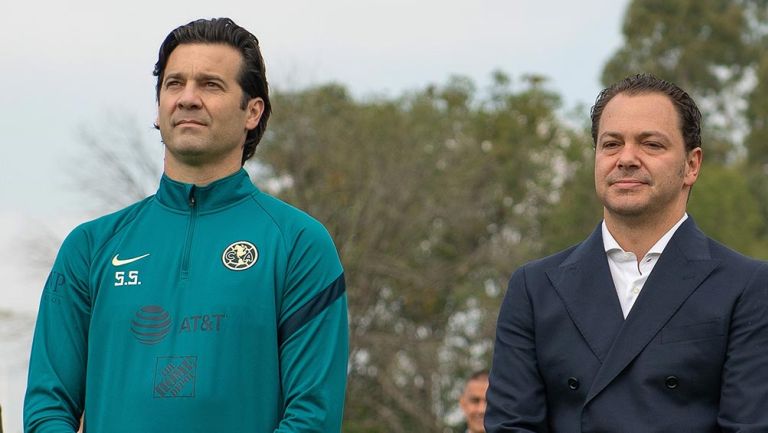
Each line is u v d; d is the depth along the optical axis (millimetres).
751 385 6496
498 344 6957
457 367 37188
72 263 6594
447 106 45531
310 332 6387
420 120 43500
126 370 6312
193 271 6418
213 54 6621
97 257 6562
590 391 6609
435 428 36219
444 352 37469
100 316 6449
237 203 6598
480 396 12094
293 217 6574
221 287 6363
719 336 6574
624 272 6816
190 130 6523
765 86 62844
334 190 38219
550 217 43812
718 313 6594
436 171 42062
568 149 45656
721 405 6539
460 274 40094
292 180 38438
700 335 6582
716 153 60500
